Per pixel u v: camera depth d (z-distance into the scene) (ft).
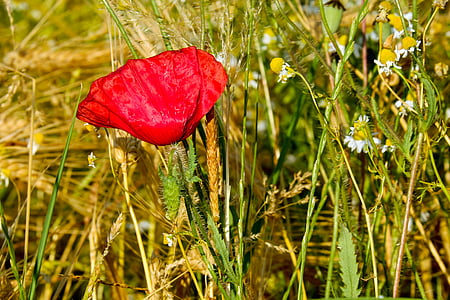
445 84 2.27
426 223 2.34
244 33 1.93
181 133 1.68
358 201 2.20
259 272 2.22
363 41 2.24
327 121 1.84
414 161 1.81
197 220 1.76
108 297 2.48
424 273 2.31
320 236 2.48
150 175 2.25
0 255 2.13
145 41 2.08
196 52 1.68
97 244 2.28
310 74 2.30
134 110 1.66
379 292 2.14
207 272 1.98
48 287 2.36
